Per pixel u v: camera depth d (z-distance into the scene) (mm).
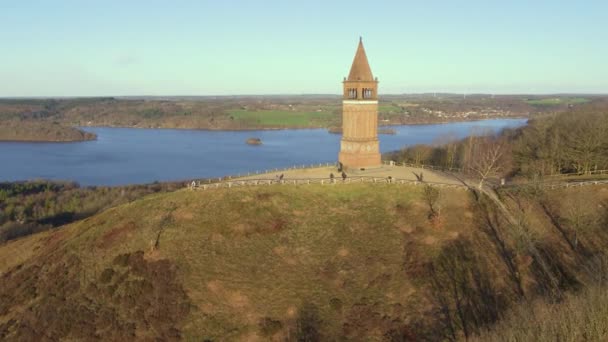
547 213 65000
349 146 82625
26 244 65750
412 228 59656
